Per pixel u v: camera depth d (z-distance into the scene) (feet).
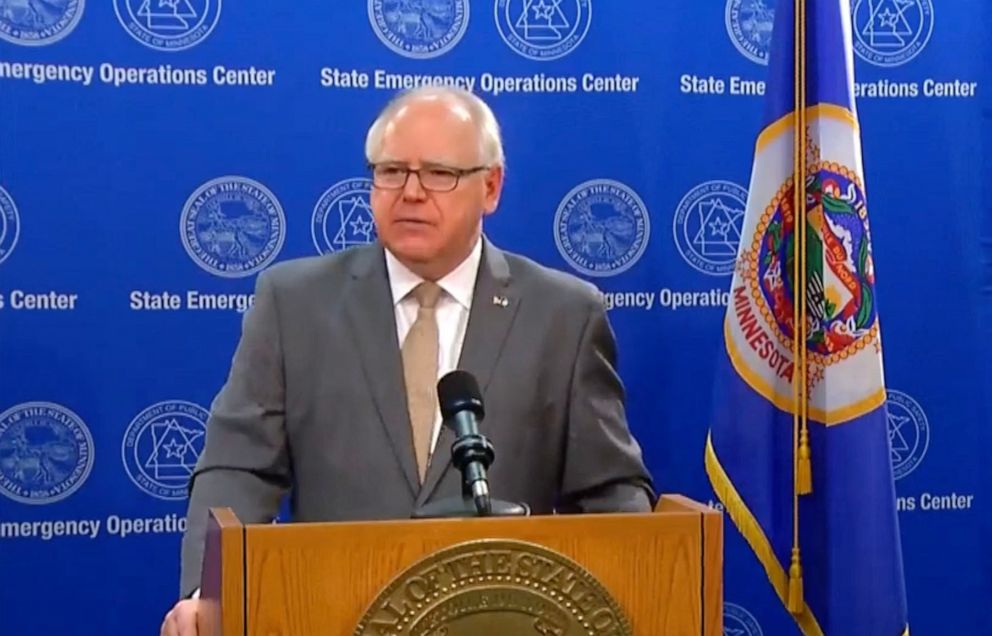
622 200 16.56
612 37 16.48
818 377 14.40
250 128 15.84
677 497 8.21
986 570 17.03
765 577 16.93
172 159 15.71
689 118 16.65
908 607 17.06
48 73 15.42
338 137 16.02
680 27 16.61
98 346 15.65
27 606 15.58
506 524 7.32
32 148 15.40
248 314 12.37
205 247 15.84
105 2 15.49
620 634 7.33
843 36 14.40
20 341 15.47
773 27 14.85
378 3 16.02
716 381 14.97
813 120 14.43
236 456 11.63
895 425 16.94
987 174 17.03
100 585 15.78
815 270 14.39
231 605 7.06
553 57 16.38
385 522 7.22
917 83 16.96
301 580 7.13
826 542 14.34
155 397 15.81
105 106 15.55
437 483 11.51
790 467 14.57
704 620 7.52
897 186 16.92
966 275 17.03
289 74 15.90
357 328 12.04
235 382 11.94
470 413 8.69
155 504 15.88
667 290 16.70
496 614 7.23
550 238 16.44
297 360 11.94
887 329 16.93
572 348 12.24
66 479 15.65
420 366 12.06
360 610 7.18
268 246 15.96
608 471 12.05
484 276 12.34
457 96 12.03
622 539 7.44
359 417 11.76
